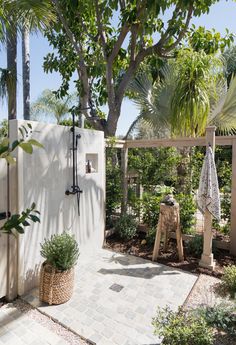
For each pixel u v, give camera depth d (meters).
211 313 1.95
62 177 3.09
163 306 2.42
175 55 4.55
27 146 1.02
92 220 3.70
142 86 5.48
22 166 2.52
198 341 1.61
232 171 3.53
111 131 4.76
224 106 4.81
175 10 3.96
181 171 4.31
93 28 4.93
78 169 3.36
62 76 5.55
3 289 2.44
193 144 3.72
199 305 2.25
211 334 1.71
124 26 4.19
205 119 4.10
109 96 4.71
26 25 3.34
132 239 4.23
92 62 5.11
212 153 3.22
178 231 3.42
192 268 3.23
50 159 2.89
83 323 2.17
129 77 4.78
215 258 3.52
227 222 3.86
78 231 3.41
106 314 2.29
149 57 4.73
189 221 3.99
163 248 3.76
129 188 4.72
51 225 2.94
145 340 1.98
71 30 4.72
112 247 3.93
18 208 2.49
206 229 3.21
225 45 4.52
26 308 2.37
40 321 2.20
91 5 4.18
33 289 2.70
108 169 4.34
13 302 2.46
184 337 1.62
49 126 2.86
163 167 4.41
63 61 5.35
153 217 4.21
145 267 3.25
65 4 4.06
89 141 3.59
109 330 2.09
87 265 3.28
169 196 3.53
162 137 5.64
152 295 2.61
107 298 2.55
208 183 3.16
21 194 2.51
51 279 2.38
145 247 3.93
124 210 4.57
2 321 2.18
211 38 4.49
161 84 5.31
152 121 5.71
